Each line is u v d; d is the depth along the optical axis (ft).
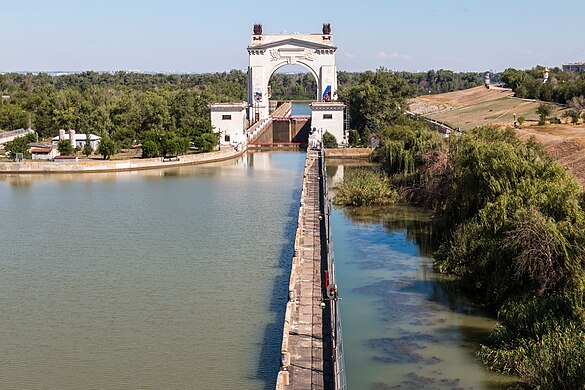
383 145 463.01
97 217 288.30
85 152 483.51
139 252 228.84
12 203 324.19
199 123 557.74
